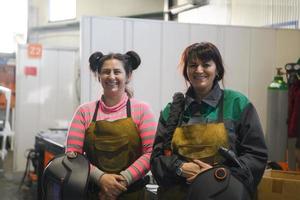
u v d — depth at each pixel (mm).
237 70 3482
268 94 3457
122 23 3113
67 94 5129
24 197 4344
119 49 3111
